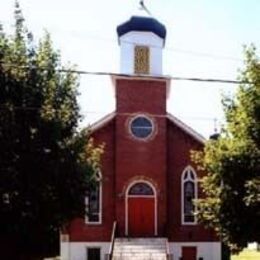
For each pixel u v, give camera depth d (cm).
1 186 2653
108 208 4550
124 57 4747
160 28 4803
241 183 2961
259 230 2966
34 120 2764
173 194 4606
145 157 4584
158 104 4647
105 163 4581
